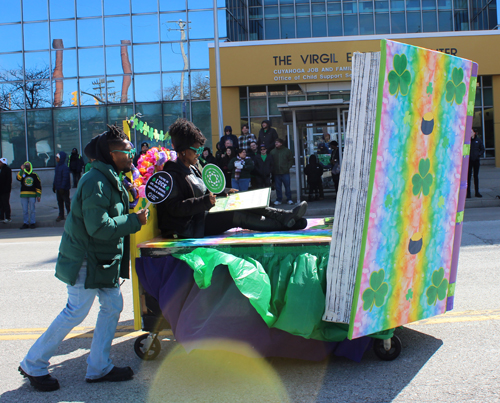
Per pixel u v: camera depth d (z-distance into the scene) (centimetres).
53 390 321
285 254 338
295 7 2378
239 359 356
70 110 2314
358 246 299
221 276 333
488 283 532
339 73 2034
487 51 2011
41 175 2338
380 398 288
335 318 307
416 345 369
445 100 324
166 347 391
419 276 332
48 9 2291
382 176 289
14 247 1030
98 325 331
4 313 512
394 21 2353
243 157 1225
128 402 300
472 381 304
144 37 2250
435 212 334
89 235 306
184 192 377
